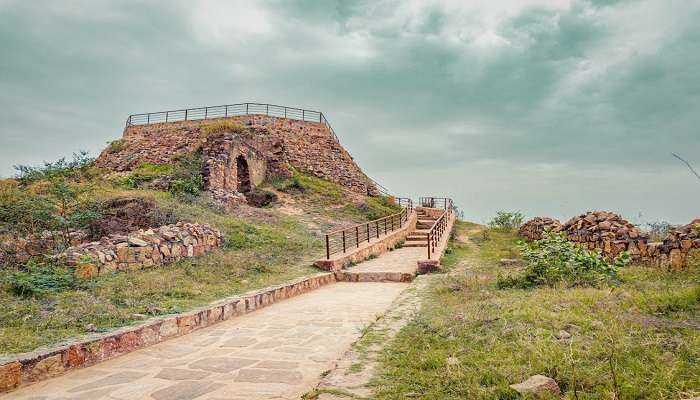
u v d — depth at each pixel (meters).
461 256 16.31
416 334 5.40
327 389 3.76
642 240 9.86
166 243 11.52
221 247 13.92
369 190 32.06
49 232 11.51
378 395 3.59
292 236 16.94
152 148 27.88
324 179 31.27
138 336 5.92
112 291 8.01
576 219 13.67
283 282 10.78
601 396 3.22
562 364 3.77
